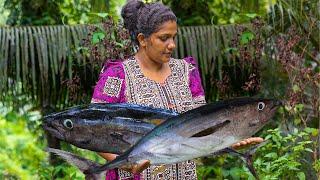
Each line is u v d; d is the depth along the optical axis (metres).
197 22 4.71
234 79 4.44
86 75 4.30
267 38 4.36
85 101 4.36
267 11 4.60
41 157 5.41
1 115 5.16
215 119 2.11
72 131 2.30
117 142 2.33
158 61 2.47
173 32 2.44
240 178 4.14
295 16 4.27
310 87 4.29
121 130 2.32
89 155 4.80
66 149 4.59
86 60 4.27
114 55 4.09
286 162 3.62
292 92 4.02
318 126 4.16
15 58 4.24
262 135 4.34
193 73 2.60
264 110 2.12
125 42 4.06
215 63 4.36
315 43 4.34
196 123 2.12
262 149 3.90
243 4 4.53
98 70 4.22
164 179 2.50
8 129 6.25
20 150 5.91
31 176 5.43
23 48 4.21
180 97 2.52
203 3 4.72
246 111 2.11
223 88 4.39
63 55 4.23
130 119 2.32
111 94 2.51
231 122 2.12
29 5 4.62
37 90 4.38
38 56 4.21
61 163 4.48
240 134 2.13
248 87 4.23
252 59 4.30
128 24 2.53
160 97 2.50
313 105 4.02
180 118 2.13
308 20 4.25
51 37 4.24
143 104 2.48
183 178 2.53
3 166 5.66
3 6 4.69
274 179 3.59
